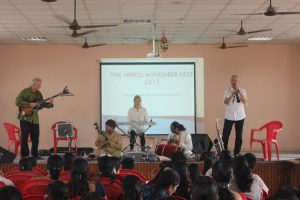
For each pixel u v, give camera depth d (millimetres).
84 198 2318
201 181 2270
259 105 12188
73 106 12055
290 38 11336
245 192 3607
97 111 12102
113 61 12141
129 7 7930
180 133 8109
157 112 12164
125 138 11828
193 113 12156
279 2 7621
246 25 9641
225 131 8844
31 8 7934
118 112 12102
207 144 8961
